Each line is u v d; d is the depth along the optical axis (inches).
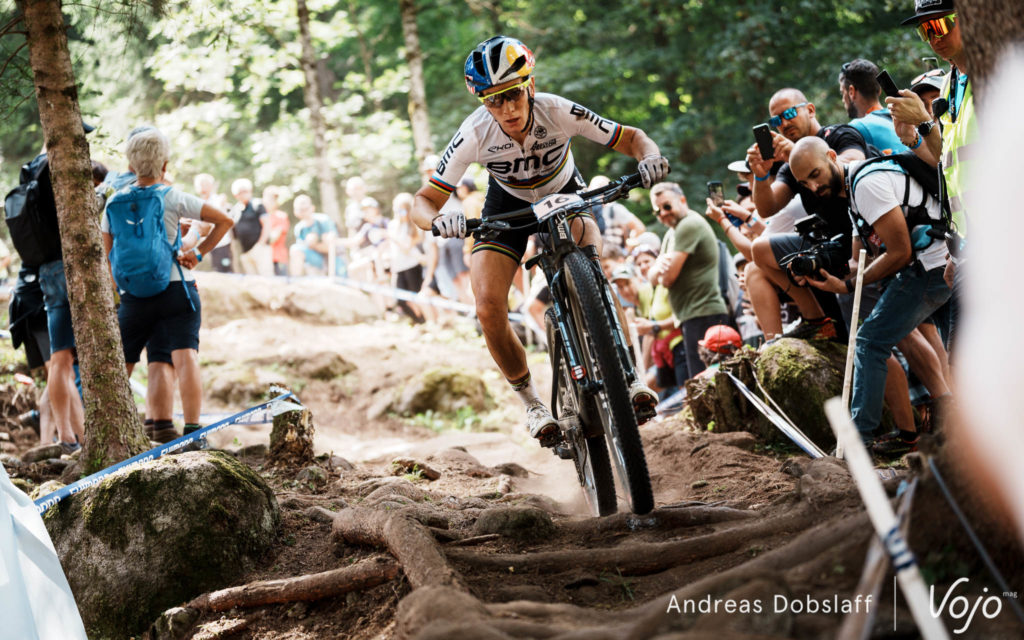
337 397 388.2
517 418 364.5
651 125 665.0
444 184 160.7
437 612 107.6
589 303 136.6
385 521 143.6
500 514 144.9
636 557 125.9
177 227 217.2
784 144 216.2
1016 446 86.0
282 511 171.2
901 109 167.3
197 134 726.5
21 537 138.5
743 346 221.0
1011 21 93.0
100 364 184.2
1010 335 85.2
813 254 194.1
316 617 135.5
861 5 563.2
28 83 219.3
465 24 770.8
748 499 159.3
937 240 171.9
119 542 153.1
